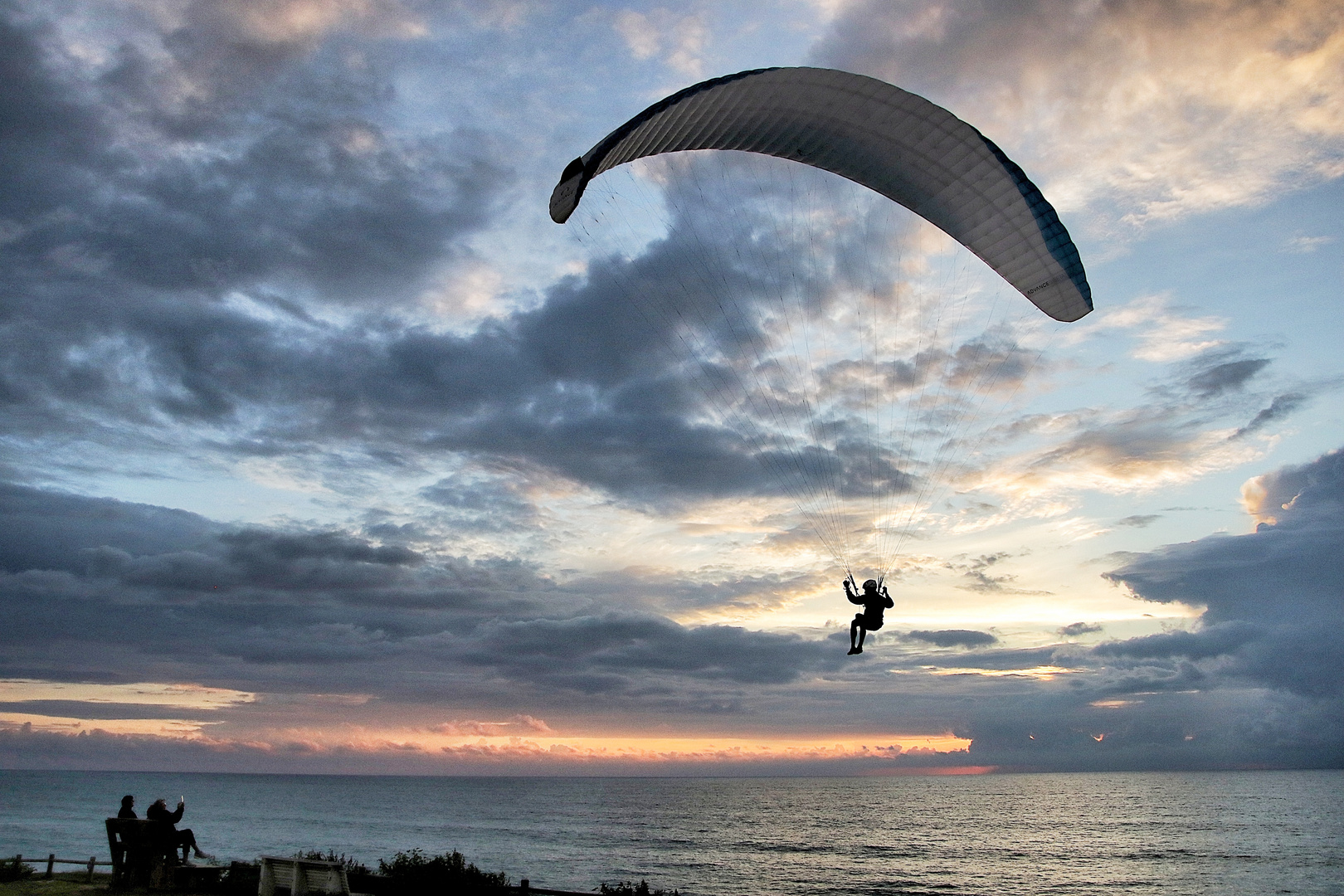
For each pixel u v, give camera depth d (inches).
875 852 2839.6
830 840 3388.3
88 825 3437.5
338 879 479.8
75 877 599.5
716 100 535.5
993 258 615.8
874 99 552.1
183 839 553.3
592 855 2637.8
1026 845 3137.3
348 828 3796.8
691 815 5438.0
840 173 639.8
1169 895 1861.5
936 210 619.2
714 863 2438.5
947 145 562.9
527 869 2150.6
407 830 3730.3
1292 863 2500.0
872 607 570.6
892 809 6146.7
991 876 2185.0
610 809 6304.1
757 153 634.8
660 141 552.1
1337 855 2706.7
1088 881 2095.2
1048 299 601.0
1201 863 2507.4
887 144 585.9
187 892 525.0
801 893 1814.7
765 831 3873.0
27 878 590.2
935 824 4397.1
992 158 550.6
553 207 502.3
